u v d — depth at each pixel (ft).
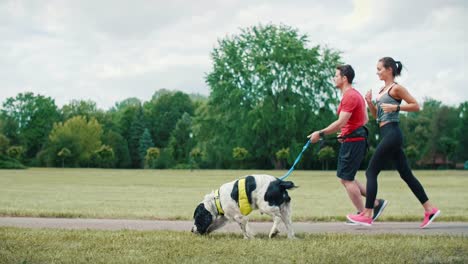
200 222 21.90
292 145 170.40
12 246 18.26
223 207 21.68
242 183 21.50
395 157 23.77
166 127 302.86
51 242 19.13
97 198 45.55
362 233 22.49
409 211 33.22
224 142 183.52
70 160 250.57
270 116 168.86
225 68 179.52
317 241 19.86
